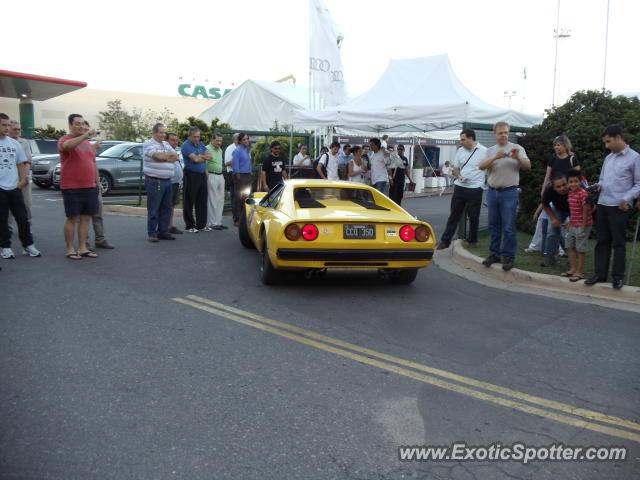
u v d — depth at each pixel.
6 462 2.57
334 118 11.42
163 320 4.78
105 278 6.26
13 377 3.53
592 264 7.18
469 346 4.34
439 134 21.45
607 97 9.75
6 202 7.04
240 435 2.88
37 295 5.45
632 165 5.55
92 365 3.75
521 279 6.57
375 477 2.55
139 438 2.82
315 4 13.38
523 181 10.12
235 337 4.40
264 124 20.55
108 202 14.64
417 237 5.66
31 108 33.75
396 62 11.79
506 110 10.30
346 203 6.38
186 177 9.79
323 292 5.88
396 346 4.30
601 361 4.07
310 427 2.98
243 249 8.35
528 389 3.57
